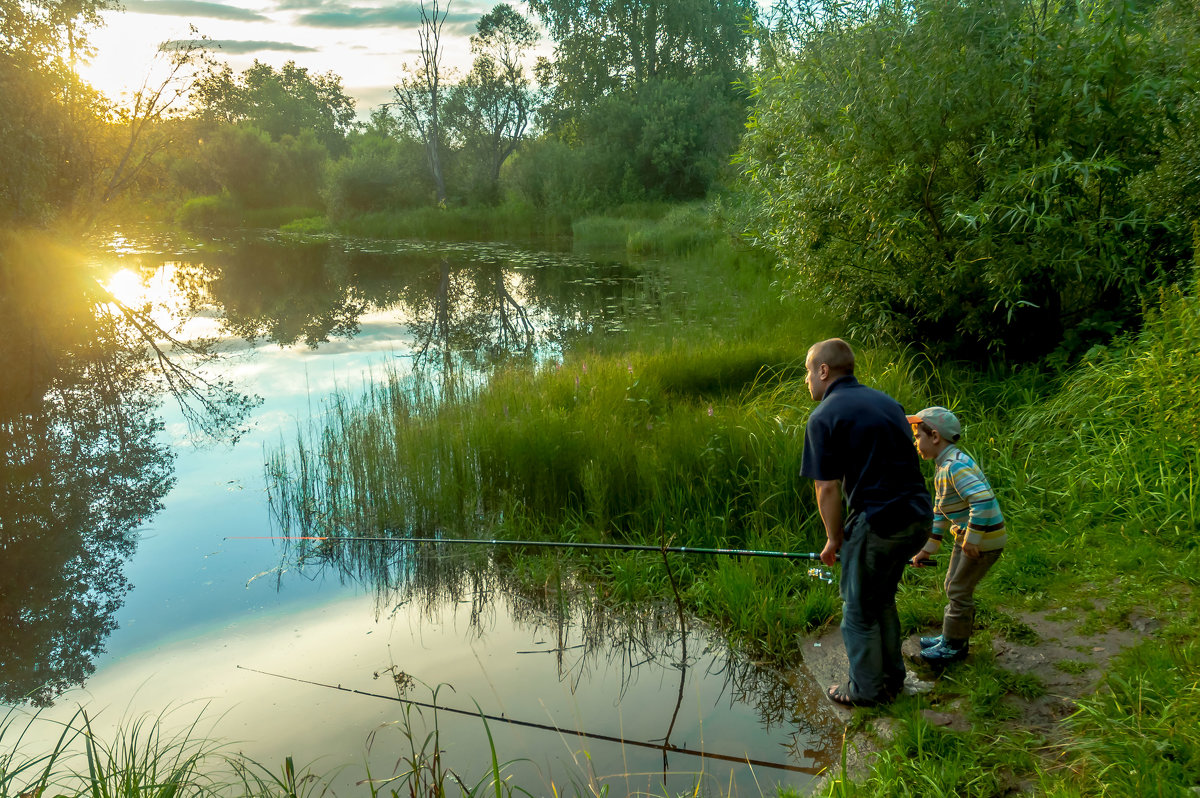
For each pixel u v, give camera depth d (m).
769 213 8.86
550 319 13.41
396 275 20.31
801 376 7.79
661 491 5.71
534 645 4.51
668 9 39.22
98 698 4.05
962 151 6.77
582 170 35.50
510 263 22.16
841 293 7.81
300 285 18.83
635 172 35.12
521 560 5.49
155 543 5.98
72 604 5.05
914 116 6.67
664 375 8.16
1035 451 5.60
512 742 3.60
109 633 4.69
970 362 7.31
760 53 8.53
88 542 6.00
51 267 18.61
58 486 7.09
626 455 6.09
